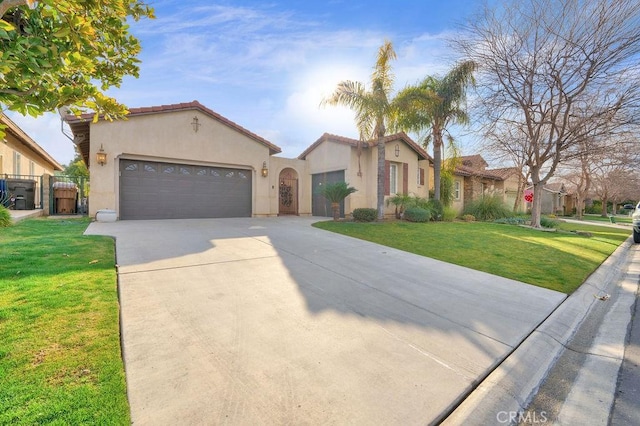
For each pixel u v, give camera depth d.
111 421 1.95
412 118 15.67
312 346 3.12
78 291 3.92
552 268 7.06
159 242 7.32
